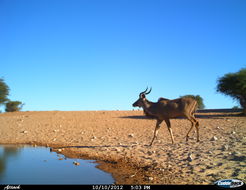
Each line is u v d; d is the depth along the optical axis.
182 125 19.28
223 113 26.50
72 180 7.36
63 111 32.06
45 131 18.72
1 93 32.97
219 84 25.23
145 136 15.25
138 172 8.11
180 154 9.80
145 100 12.63
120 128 19.28
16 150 12.55
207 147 10.60
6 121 23.95
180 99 11.86
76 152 11.65
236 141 11.42
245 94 23.62
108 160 9.90
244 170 7.23
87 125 21.11
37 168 8.80
